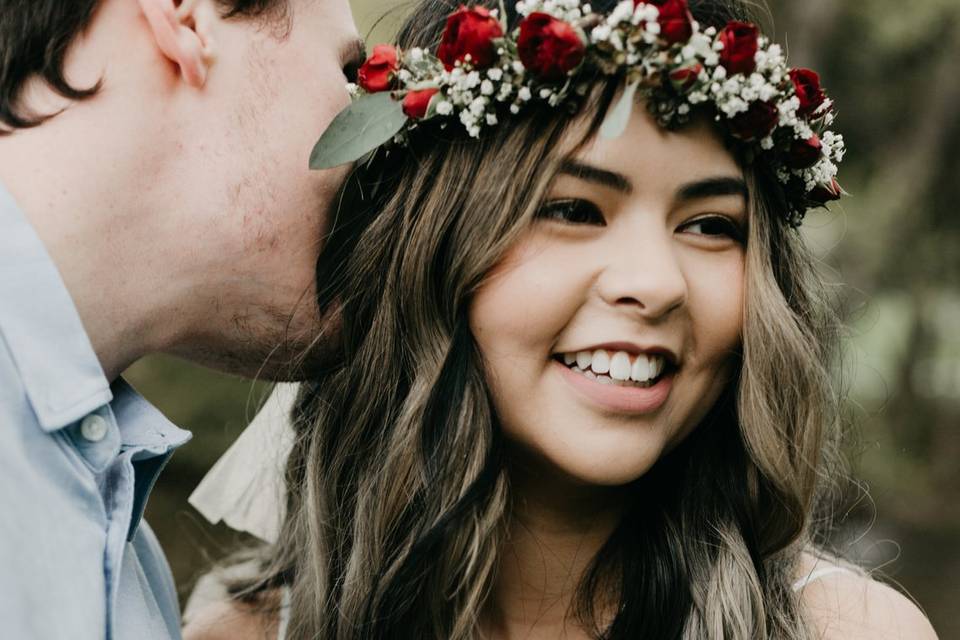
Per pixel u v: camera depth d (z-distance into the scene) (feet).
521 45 5.45
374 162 6.34
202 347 6.34
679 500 6.27
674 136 5.43
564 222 5.57
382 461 6.23
